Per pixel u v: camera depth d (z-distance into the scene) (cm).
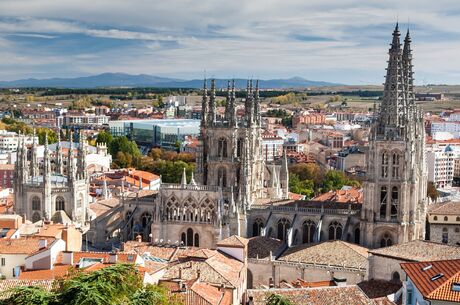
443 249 15462
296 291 12656
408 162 19800
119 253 15550
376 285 15025
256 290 12875
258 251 19350
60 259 15450
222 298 13425
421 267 11812
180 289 13138
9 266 15650
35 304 8175
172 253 17525
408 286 11725
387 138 19812
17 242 16112
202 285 13612
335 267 17562
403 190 19862
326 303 12281
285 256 18800
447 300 10206
